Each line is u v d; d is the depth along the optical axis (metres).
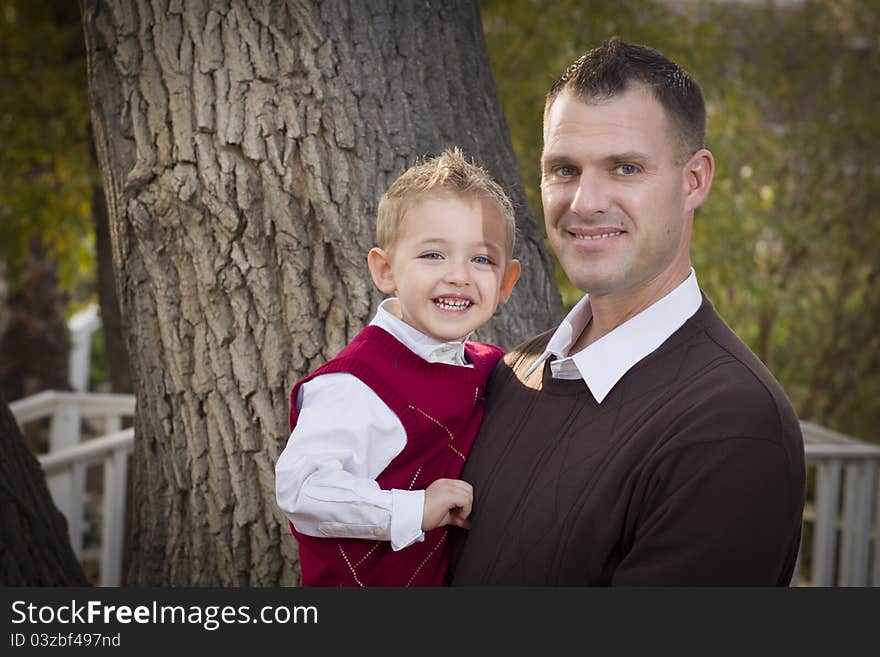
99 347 10.77
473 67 2.25
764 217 6.36
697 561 1.26
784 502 1.28
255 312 2.05
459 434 1.68
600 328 1.59
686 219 1.51
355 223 2.02
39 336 7.52
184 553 2.16
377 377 1.62
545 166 1.52
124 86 2.11
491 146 2.21
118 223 2.17
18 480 2.35
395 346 1.67
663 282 1.51
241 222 2.03
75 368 9.09
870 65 6.97
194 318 2.09
